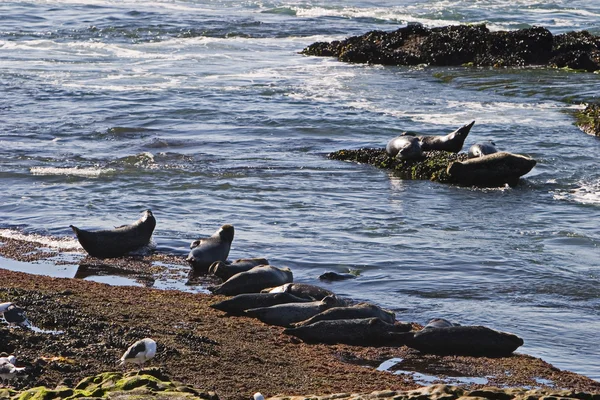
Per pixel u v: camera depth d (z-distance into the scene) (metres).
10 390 25.38
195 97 104.12
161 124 89.94
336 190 67.44
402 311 42.38
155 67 128.00
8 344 31.75
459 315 41.84
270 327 38.41
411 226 57.97
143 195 64.12
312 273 48.12
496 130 87.81
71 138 82.88
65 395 24.56
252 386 30.83
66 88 108.56
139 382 24.70
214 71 125.75
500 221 59.47
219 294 43.53
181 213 59.81
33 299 38.31
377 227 57.53
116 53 141.00
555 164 75.25
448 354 36.38
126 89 109.06
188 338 35.00
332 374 33.00
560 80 119.06
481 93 110.81
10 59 131.50
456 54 139.50
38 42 148.00
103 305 39.16
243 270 46.84
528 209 62.81
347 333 37.22
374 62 139.50
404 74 127.44
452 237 55.47
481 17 187.75
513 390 26.73
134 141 82.25
